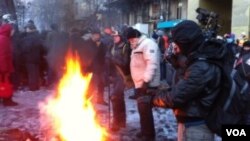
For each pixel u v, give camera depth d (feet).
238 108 12.67
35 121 26.86
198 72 12.22
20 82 45.73
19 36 43.68
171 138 23.57
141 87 21.76
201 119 12.70
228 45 13.82
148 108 21.94
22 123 26.23
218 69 12.42
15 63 43.37
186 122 12.87
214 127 12.59
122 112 25.09
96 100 34.32
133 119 28.71
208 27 19.74
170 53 14.10
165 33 49.44
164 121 28.14
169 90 13.29
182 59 13.14
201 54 12.47
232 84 12.59
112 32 24.63
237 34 64.44
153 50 21.42
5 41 32.14
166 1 101.86
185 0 91.45
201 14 20.02
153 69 21.21
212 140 12.85
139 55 21.71
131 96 37.76
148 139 22.25
